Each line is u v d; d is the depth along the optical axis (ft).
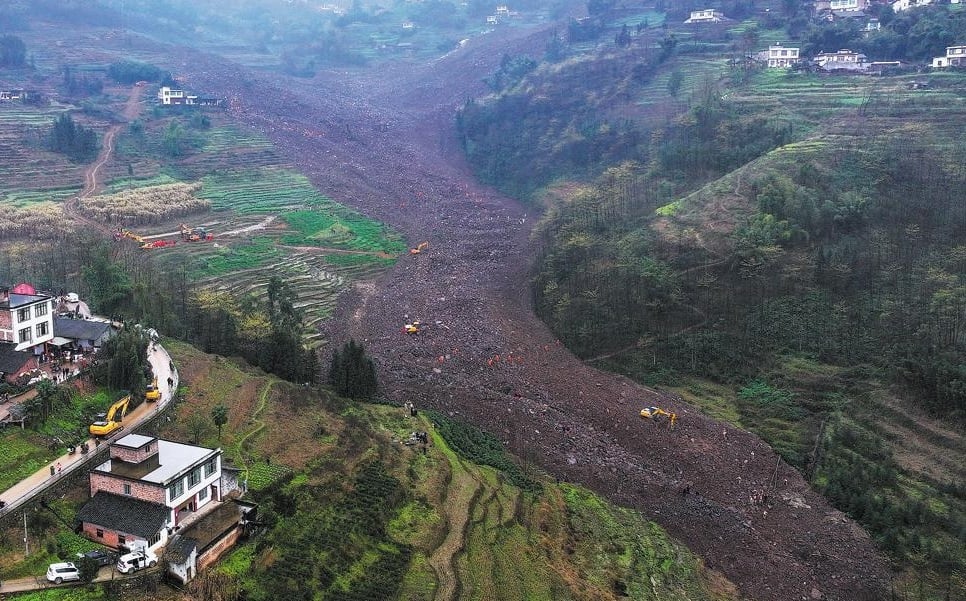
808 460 350.84
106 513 209.67
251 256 577.43
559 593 242.17
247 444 276.62
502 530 268.41
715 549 298.56
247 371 353.72
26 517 209.05
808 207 466.29
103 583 192.54
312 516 244.22
